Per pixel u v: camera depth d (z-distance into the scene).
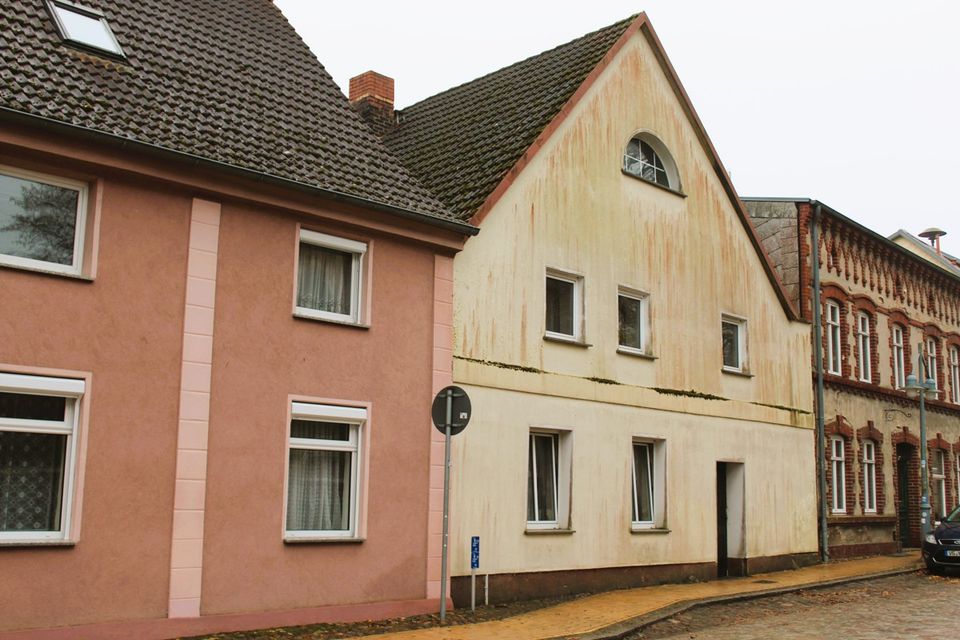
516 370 15.59
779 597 17.27
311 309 13.19
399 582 13.41
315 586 12.46
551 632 12.40
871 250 27.66
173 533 11.16
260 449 12.10
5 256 10.39
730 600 16.20
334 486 13.16
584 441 16.72
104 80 11.88
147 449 11.06
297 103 14.55
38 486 10.41
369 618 12.91
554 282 16.94
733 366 21.25
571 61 18.89
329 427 13.15
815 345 24.08
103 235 10.98
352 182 13.51
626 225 18.28
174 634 11.02
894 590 18.72
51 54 11.64
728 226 21.16
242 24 15.55
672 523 18.48
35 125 10.29
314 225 13.05
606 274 17.64
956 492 31.20
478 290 15.12
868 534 25.45
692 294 19.78
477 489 14.71
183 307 11.55
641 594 16.36
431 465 13.99
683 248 19.69
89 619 10.42
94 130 10.68
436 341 14.29
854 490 25.06
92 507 10.56
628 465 17.61
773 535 21.42
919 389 24.64
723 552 20.53
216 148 12.05
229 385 11.88
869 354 27.12
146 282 11.27
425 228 14.14
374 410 13.41
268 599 11.97
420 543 13.73
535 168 16.44
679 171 19.89
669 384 18.86
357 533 13.09
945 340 31.95
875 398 26.72
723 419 20.25
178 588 11.12
